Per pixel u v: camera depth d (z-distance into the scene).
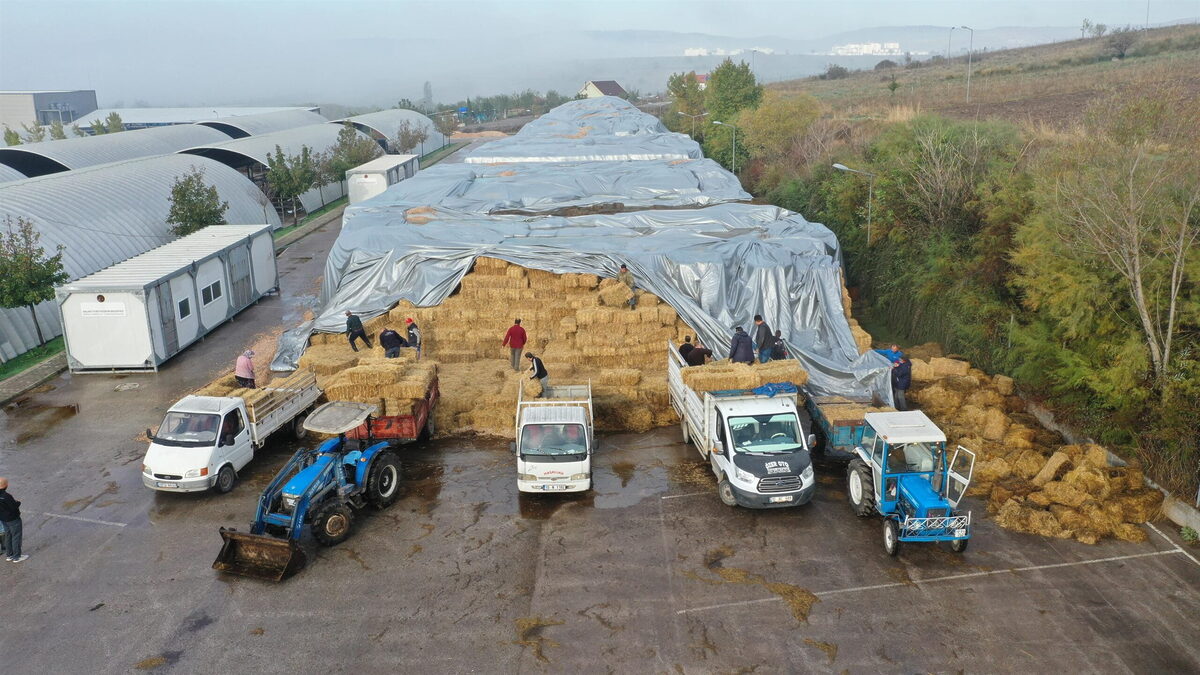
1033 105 50.59
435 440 20.22
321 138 71.00
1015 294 22.64
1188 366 16.47
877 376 21.53
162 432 17.53
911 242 28.11
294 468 15.80
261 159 56.25
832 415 18.61
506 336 23.25
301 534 15.74
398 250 27.83
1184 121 19.30
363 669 11.74
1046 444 18.53
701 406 17.98
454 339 25.12
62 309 24.67
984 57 112.81
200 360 26.75
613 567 14.41
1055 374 18.50
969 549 14.91
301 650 12.19
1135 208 16.64
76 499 17.22
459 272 27.14
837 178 36.09
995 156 27.48
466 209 36.28
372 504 16.73
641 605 13.25
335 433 16.19
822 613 13.00
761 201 46.75
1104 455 16.98
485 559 14.70
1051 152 22.48
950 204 26.59
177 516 16.48
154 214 40.72
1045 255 18.83
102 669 11.80
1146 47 69.44
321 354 24.47
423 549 15.07
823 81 123.19
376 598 13.52
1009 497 16.38
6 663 11.93
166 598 13.58
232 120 82.62
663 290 25.95
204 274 28.88
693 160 50.41
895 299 28.34
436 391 20.81
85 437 20.56
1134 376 17.14
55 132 97.62
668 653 12.05
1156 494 15.88
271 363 25.58
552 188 40.41
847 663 11.79
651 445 19.94
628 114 81.31
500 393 21.38
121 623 12.90
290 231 50.44
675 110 87.69
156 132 67.00
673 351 21.09
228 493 17.55
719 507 16.67
